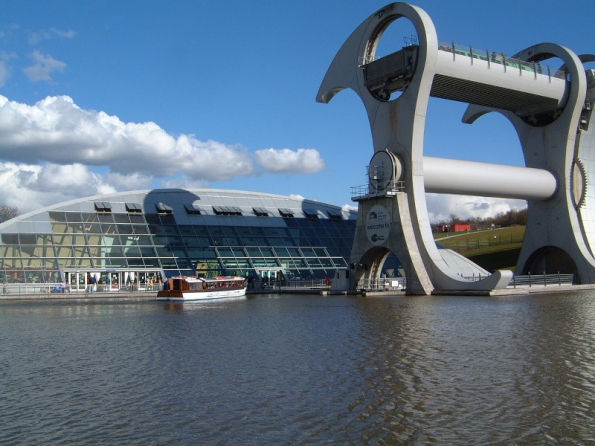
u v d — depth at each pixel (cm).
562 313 2975
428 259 4647
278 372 1666
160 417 1278
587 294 4453
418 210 4681
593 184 5931
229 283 5006
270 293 5541
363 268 5103
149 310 3728
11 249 5416
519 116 5975
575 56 5625
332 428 1188
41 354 2042
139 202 6334
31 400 1430
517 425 1191
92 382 1600
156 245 5962
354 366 1719
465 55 4838
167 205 6419
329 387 1490
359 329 2486
